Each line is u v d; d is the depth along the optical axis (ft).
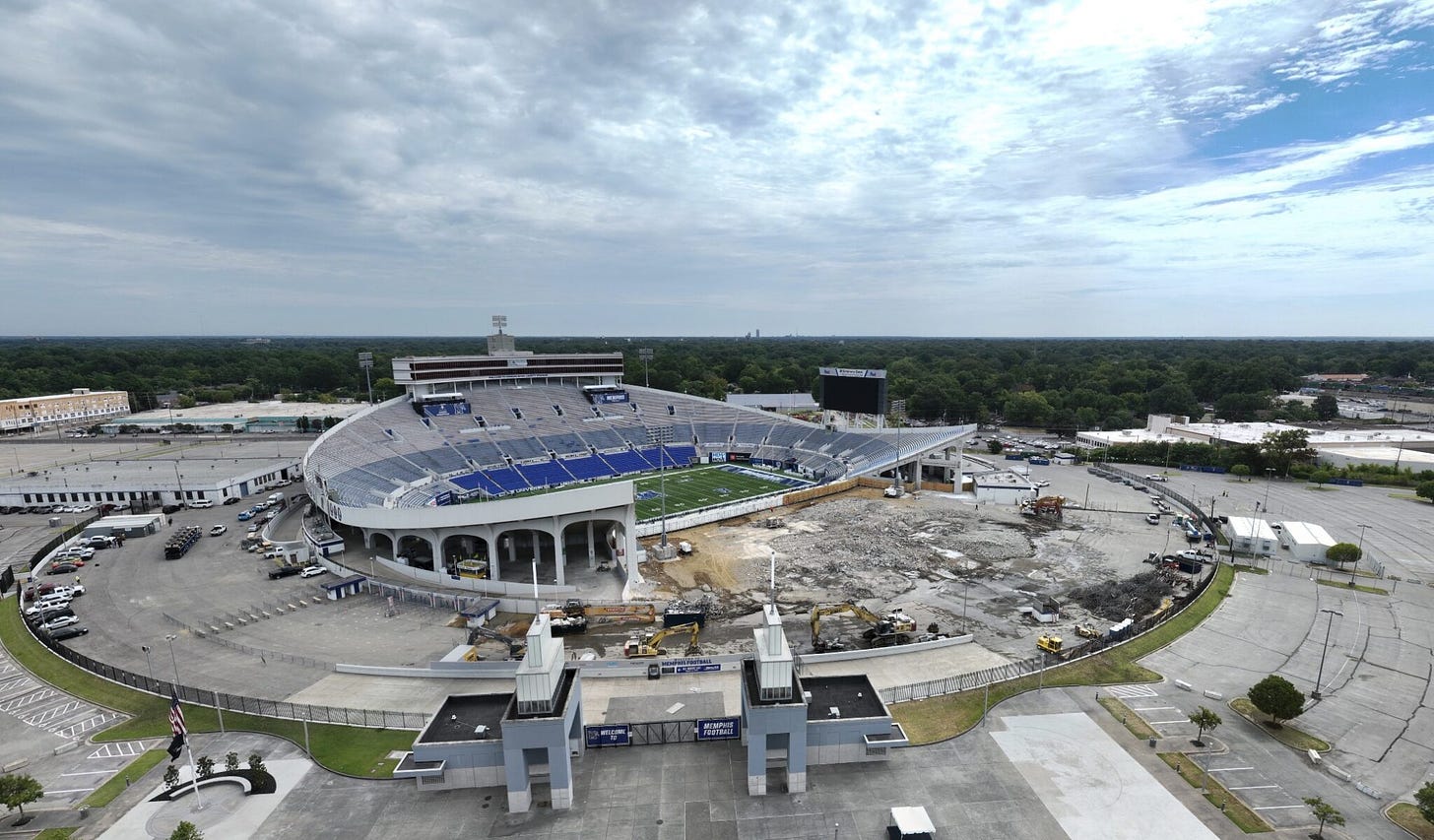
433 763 138.92
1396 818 130.82
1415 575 271.90
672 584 272.72
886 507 395.14
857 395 492.13
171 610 243.19
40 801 139.23
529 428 507.30
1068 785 140.56
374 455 415.23
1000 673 189.16
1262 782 142.10
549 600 253.24
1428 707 172.55
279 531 344.49
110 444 570.87
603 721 165.07
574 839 125.59
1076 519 365.40
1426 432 566.77
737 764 147.02
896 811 126.82
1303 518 358.43
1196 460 501.15
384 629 225.35
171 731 164.25
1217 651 203.31
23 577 277.64
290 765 149.28
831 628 228.22
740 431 567.59
